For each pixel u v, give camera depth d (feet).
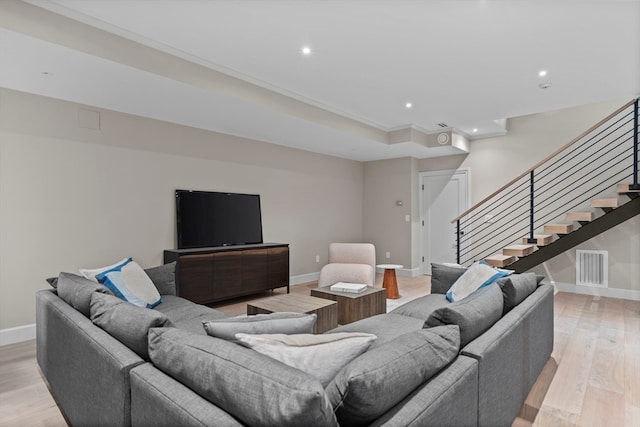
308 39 9.12
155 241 13.65
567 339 10.61
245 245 16.19
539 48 9.56
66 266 11.39
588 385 7.80
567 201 17.33
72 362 5.87
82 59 8.35
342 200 22.12
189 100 11.31
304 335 4.22
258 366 3.28
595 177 16.62
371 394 3.14
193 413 3.29
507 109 14.94
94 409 5.05
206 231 15.05
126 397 4.26
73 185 11.56
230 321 4.67
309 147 19.03
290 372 3.10
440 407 3.66
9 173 10.34
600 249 16.40
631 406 6.97
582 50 9.66
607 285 16.22
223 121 13.84
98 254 12.12
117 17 8.10
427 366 3.94
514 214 18.81
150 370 4.17
